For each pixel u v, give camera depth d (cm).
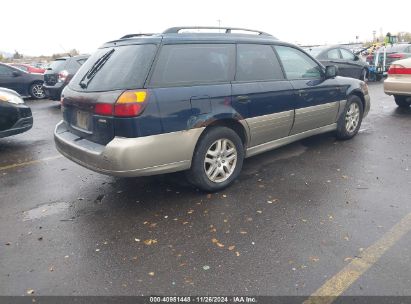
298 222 339
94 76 382
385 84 817
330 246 299
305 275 265
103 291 256
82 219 361
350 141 596
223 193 409
